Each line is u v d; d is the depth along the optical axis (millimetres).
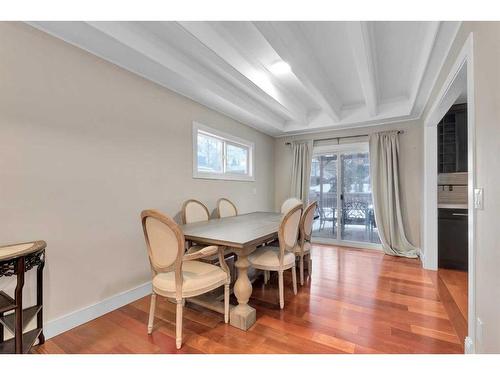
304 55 2387
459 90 2100
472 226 1412
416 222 3908
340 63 2637
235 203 4098
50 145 1825
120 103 2309
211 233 2201
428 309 2191
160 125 2725
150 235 1776
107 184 2201
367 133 4324
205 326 1944
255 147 4625
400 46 2273
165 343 1726
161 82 2672
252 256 2363
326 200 4879
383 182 4105
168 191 2828
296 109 3879
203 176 3375
